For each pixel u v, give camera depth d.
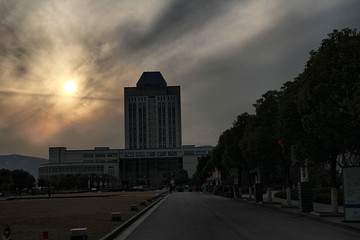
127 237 15.30
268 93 33.06
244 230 16.41
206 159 122.50
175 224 19.73
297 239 13.62
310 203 24.25
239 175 50.09
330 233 15.20
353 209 18.09
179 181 174.38
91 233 15.68
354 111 17.48
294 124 22.19
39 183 166.12
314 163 24.81
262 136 31.80
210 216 24.05
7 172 117.56
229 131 45.22
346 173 18.31
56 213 28.11
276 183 89.75
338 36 19.64
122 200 51.72
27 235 15.38
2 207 39.19
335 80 18.48
